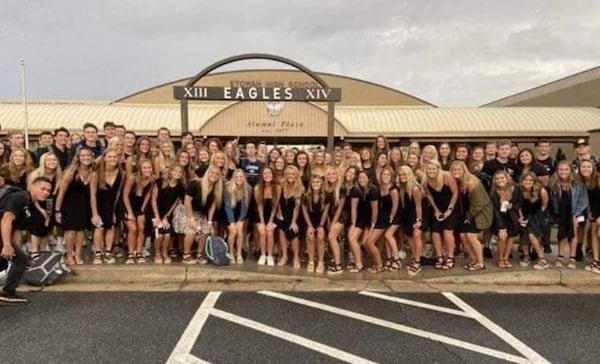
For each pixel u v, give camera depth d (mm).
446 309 4770
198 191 6113
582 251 6391
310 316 4523
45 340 3857
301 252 6586
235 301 4984
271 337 3982
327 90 11445
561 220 6148
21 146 6465
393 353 3676
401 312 4664
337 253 5992
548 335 4059
